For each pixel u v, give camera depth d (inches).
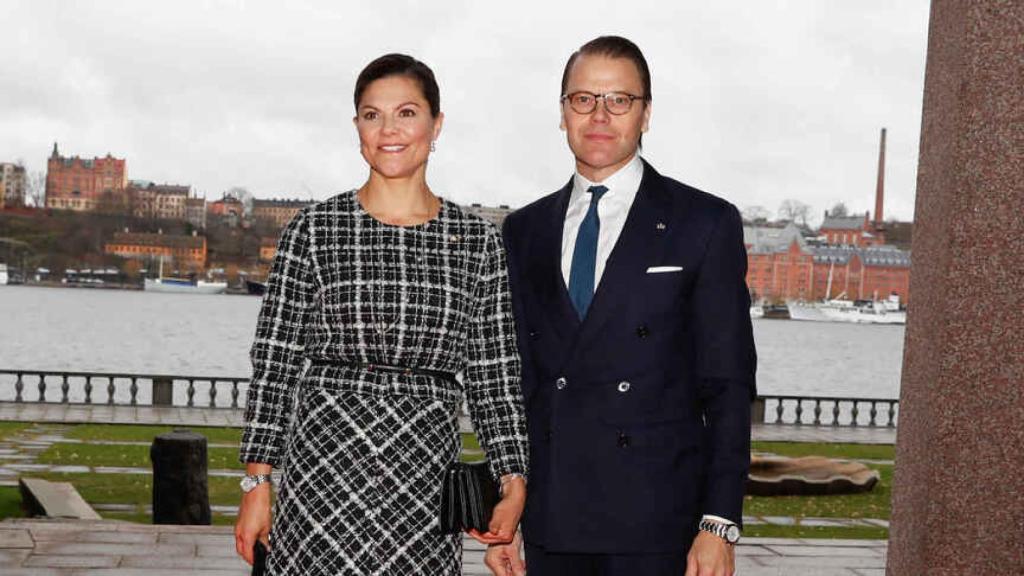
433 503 101.6
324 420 101.1
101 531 280.5
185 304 6555.1
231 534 281.4
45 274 6688.0
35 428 727.1
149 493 456.8
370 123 104.6
